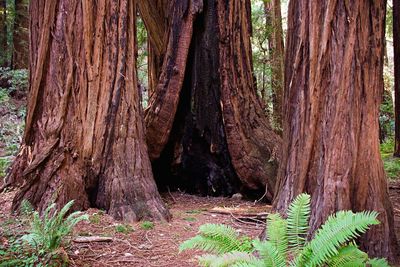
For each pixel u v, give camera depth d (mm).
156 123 8352
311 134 4602
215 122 8289
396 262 4230
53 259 4336
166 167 8891
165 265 4582
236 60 8328
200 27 8375
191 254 4945
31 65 6754
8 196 6613
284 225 3883
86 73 6508
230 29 8227
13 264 4188
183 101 8680
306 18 4664
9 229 5250
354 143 4406
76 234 5297
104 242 5184
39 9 6582
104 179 6438
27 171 6129
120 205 6188
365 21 4430
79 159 6352
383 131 18219
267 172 7812
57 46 6488
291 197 4730
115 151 6559
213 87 8281
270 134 8352
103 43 6641
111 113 6645
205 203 7969
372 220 3424
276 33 14195
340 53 4426
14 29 19438
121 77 6781
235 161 8023
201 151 8578
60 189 6035
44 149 6250
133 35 7059
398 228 5938
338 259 3404
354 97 4418
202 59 8359
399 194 8828
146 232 5660
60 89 6457
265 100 14219
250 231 5969
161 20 9523
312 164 4621
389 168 11445
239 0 8398
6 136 13703
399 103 13164
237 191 8422
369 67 4457
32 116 6613
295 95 4852
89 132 6457
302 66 4727
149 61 10469
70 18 6457
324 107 4543
